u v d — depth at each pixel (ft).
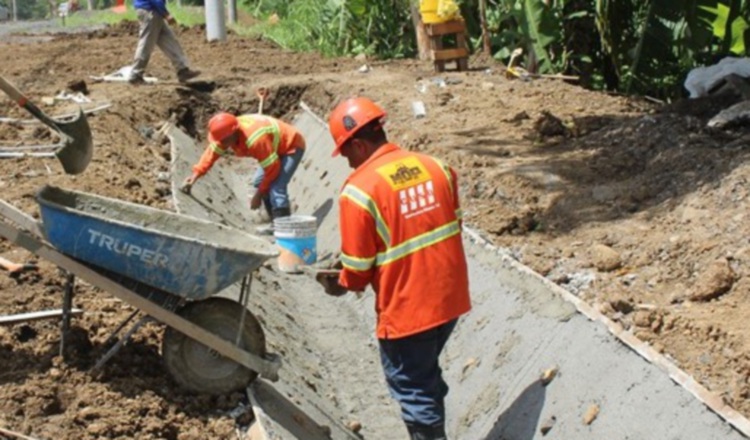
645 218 26.50
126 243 19.61
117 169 34.04
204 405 20.71
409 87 44.88
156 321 20.81
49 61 54.39
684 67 44.75
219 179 41.96
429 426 19.90
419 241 19.26
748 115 30.45
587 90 43.27
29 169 32.55
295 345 26.48
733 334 19.42
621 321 20.93
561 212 28.12
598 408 18.79
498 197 29.66
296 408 21.99
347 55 60.13
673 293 22.12
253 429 20.06
